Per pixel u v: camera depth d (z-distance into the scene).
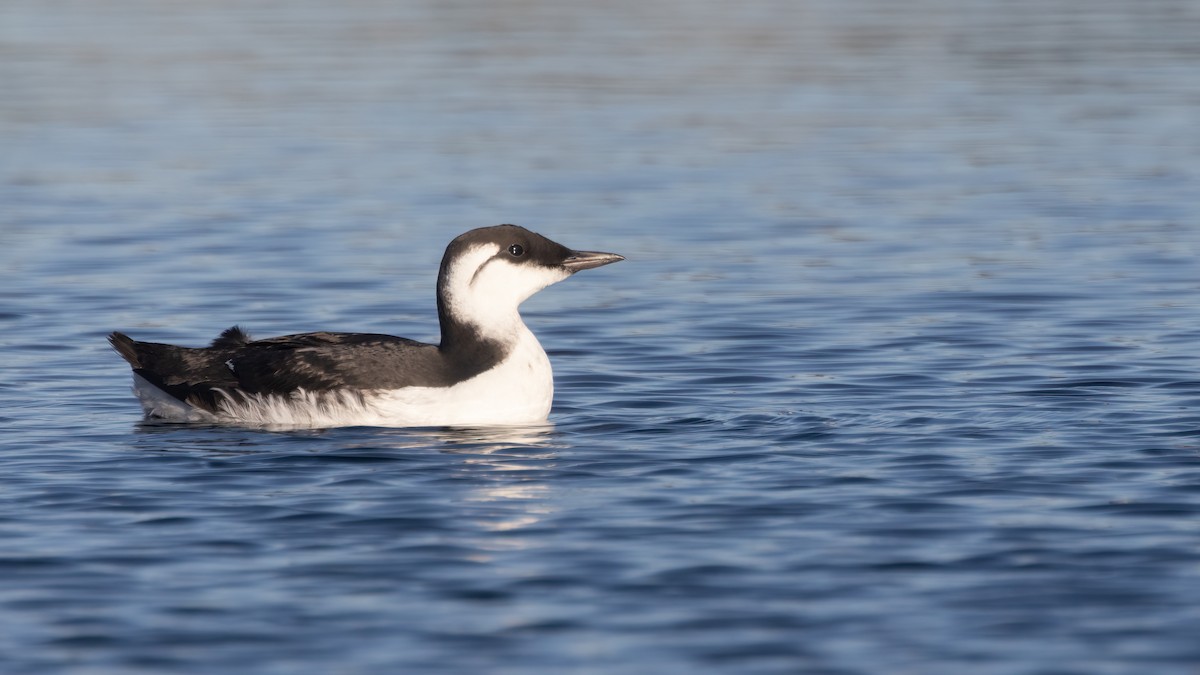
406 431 13.09
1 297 18.55
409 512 10.77
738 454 12.25
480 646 8.55
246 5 49.94
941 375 14.88
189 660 8.41
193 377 13.64
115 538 10.27
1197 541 10.01
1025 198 24.16
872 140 29.06
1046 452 12.12
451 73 37.12
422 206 23.86
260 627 8.82
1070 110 31.81
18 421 13.48
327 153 28.03
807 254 20.84
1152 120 30.56
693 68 37.81
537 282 13.62
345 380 13.31
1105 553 9.83
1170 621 8.78
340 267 20.19
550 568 9.68
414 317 17.86
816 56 39.44
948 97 33.53
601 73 37.12
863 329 16.91
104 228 22.41
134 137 29.55
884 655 8.41
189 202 24.20
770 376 15.02
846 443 12.52
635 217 23.12
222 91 34.62
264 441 12.74
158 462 12.07
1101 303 17.91
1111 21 45.25
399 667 8.30
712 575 9.55
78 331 17.06
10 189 25.12
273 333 17.19
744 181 25.64
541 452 12.38
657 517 10.65
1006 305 17.91
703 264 20.34
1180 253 20.47
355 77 36.47
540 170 26.53
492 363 13.45
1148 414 13.25
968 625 8.78
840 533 10.27
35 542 10.18
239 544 10.14
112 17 46.66
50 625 8.86
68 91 34.47
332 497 11.12
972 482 11.36
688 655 8.43
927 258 20.50
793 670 8.25
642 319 17.61
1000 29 43.81
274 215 23.28
